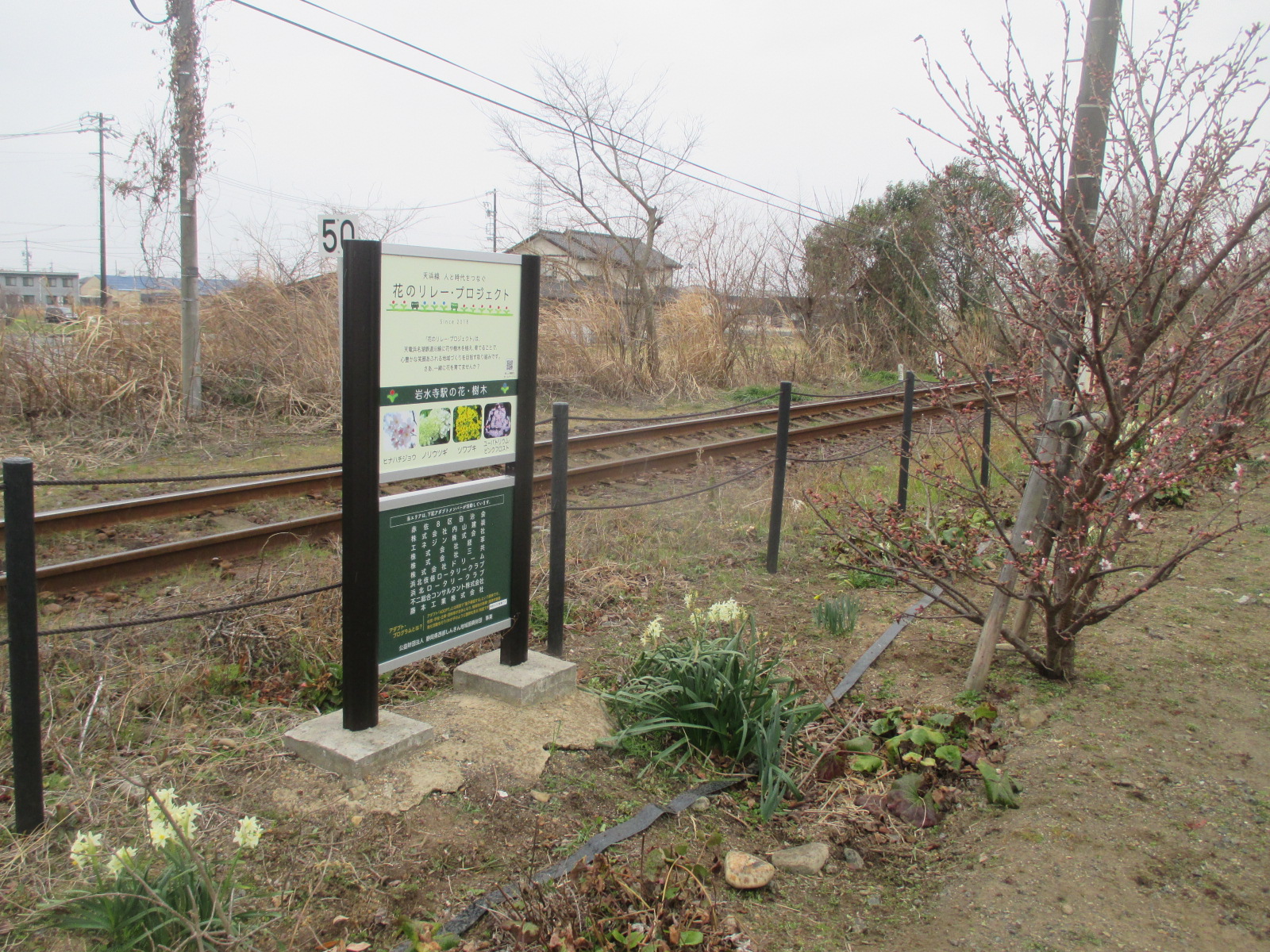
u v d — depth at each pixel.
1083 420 4.40
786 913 3.07
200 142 10.58
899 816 3.69
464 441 4.02
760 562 6.91
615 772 3.87
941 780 3.95
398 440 3.72
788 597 6.21
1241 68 3.65
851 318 21.61
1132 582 6.36
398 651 3.84
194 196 10.54
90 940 2.60
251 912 2.70
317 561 5.69
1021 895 3.11
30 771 3.04
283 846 3.10
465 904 2.94
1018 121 3.94
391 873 3.04
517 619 4.41
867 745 4.14
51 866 2.91
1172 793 3.72
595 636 5.31
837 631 5.48
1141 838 3.42
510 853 3.23
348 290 3.40
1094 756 4.03
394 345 3.63
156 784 3.39
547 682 4.36
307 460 9.27
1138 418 4.38
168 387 10.51
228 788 3.41
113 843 3.01
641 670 4.54
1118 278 4.00
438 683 4.58
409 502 3.78
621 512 7.80
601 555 6.59
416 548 3.85
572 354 15.59
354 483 3.51
